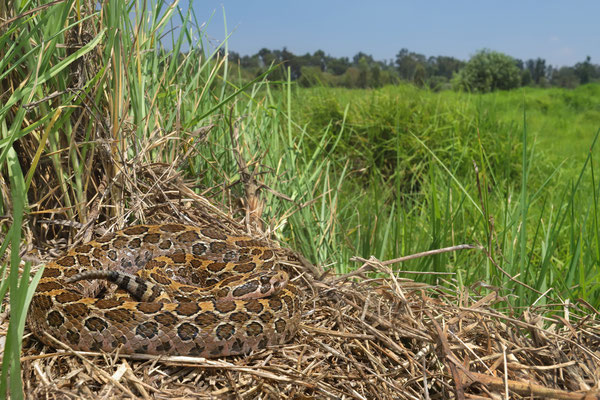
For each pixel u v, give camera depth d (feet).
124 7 2.63
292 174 3.45
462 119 6.96
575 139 10.10
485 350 2.17
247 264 2.50
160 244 2.59
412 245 3.54
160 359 1.94
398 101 6.82
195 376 1.96
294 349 2.13
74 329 1.95
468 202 4.29
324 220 3.29
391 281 2.44
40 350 1.99
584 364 2.07
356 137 6.61
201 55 3.34
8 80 2.46
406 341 2.22
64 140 2.58
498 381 1.95
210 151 3.23
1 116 2.18
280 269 2.65
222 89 3.33
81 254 2.37
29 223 2.56
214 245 2.66
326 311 2.38
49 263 2.32
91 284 2.36
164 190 2.83
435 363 2.09
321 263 2.98
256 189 3.10
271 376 1.93
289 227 3.30
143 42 2.89
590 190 4.80
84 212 2.62
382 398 1.98
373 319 2.29
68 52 2.47
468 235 3.60
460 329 2.21
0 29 2.30
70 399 1.78
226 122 3.30
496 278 2.86
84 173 2.63
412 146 6.27
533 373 2.08
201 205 2.89
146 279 2.30
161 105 3.09
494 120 7.17
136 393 1.85
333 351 2.10
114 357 1.94
